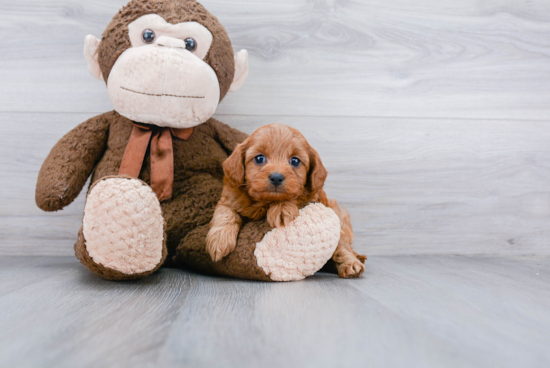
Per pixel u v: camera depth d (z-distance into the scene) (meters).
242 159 1.37
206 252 1.40
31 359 0.68
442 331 0.85
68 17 1.88
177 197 1.55
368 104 2.04
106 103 1.92
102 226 1.14
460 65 2.08
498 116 2.11
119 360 0.68
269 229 1.33
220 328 0.84
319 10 1.99
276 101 1.99
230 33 1.94
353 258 1.45
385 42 2.04
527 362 0.71
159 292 1.14
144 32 1.42
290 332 0.82
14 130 1.86
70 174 1.47
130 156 1.49
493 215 2.11
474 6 2.08
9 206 1.87
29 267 1.56
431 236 2.08
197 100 1.42
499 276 1.54
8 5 1.85
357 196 2.04
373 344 0.77
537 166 2.13
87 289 1.17
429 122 2.07
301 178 1.35
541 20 2.12
